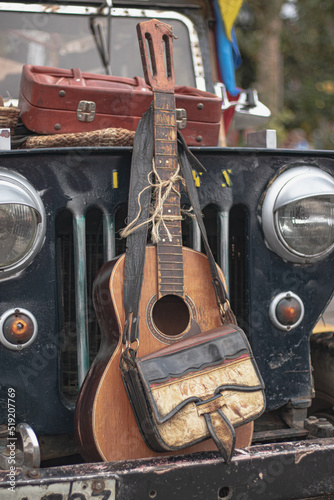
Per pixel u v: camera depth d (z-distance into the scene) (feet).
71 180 6.41
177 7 10.36
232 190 6.97
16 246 5.99
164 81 6.63
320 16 36.81
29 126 7.13
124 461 5.46
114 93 7.16
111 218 6.58
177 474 5.41
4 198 5.80
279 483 5.70
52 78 7.23
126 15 9.98
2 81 9.23
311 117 37.11
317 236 6.85
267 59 33.60
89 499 5.20
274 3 33.42
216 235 7.38
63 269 6.88
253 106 10.09
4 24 9.34
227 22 10.27
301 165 7.14
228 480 5.54
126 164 6.61
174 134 6.55
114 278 5.98
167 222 6.29
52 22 9.55
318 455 5.81
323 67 37.60
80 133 6.88
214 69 10.60
